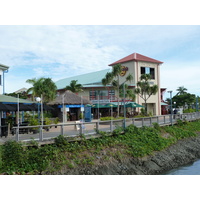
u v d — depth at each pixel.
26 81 27.50
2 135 14.09
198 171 15.05
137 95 37.91
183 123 27.84
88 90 37.81
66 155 12.59
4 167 10.55
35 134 15.46
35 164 11.10
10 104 17.05
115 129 17.38
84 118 28.22
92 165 12.55
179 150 19.36
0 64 18.64
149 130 20.52
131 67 38.69
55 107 31.14
